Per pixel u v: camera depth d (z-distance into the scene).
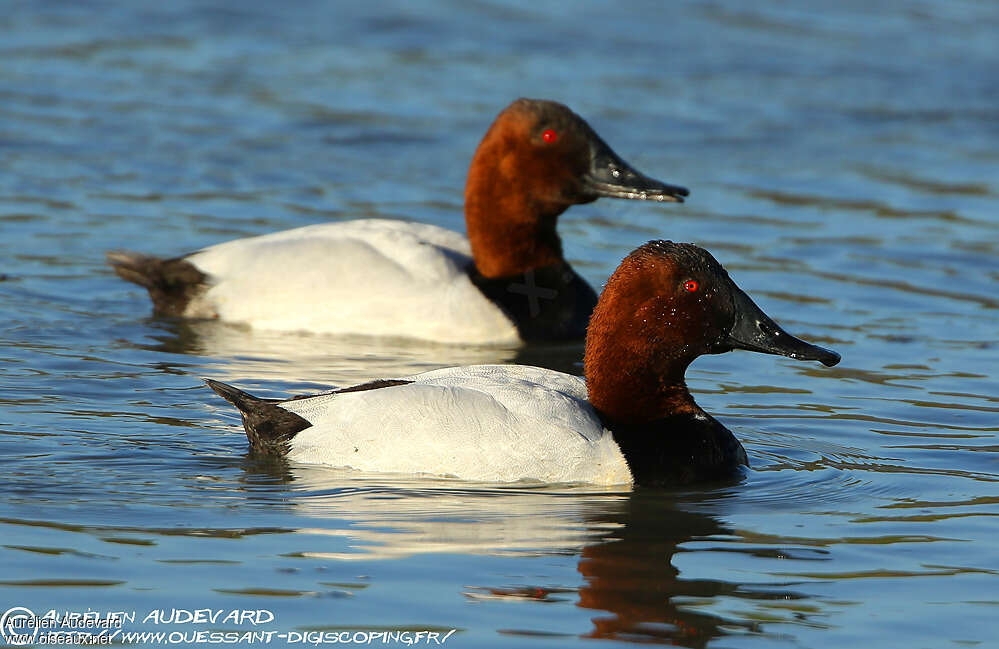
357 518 8.69
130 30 25.56
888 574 8.08
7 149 19.17
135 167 18.81
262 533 8.41
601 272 15.38
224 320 13.64
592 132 13.98
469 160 19.88
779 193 18.62
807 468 10.05
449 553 8.20
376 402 9.59
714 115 22.00
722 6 28.09
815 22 27.23
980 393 11.90
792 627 7.37
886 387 12.07
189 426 10.48
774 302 14.50
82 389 11.29
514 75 23.61
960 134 21.50
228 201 17.61
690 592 7.77
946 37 26.58
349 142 20.42
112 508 8.77
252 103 22.02
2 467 9.39
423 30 26.11
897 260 16.02
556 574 7.95
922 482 9.74
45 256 15.29
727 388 12.13
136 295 14.41
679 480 9.60
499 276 13.91
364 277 13.53
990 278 15.43
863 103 22.91
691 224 17.31
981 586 7.91
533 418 9.48
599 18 27.11
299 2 27.62
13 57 23.61
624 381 9.95
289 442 9.69
